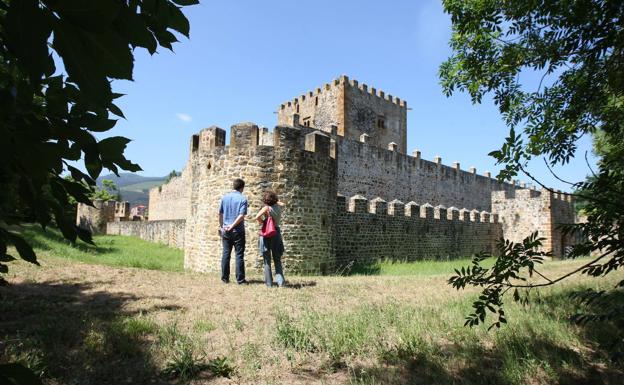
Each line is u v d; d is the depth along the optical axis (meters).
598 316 2.74
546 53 5.08
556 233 28.25
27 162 1.22
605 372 4.18
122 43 0.94
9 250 10.10
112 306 6.06
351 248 18.77
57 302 6.13
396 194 32.12
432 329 5.25
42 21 0.86
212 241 13.27
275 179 12.80
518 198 29.72
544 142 5.15
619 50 3.74
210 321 5.41
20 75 1.52
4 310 5.46
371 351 4.55
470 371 4.11
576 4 3.78
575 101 4.77
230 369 3.89
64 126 1.39
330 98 39.16
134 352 4.22
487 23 5.63
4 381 1.06
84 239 1.56
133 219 44.34
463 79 6.30
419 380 3.90
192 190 15.22
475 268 3.16
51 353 4.04
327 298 7.25
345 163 28.14
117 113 1.44
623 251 2.75
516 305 6.46
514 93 6.04
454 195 38.66
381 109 42.12
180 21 1.33
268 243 8.55
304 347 4.51
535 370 4.12
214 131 13.95
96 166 1.50
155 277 8.99
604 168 2.96
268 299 6.92
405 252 21.86
